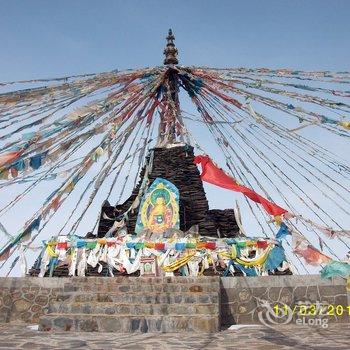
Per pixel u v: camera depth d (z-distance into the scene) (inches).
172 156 787.4
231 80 792.3
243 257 578.2
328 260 561.6
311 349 278.2
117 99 756.0
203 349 287.7
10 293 498.0
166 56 922.1
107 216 755.4
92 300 434.0
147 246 590.6
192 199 719.7
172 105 866.1
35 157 625.9
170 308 407.5
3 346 295.9
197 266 569.0
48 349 285.9
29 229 622.8
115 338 344.2
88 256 602.2
